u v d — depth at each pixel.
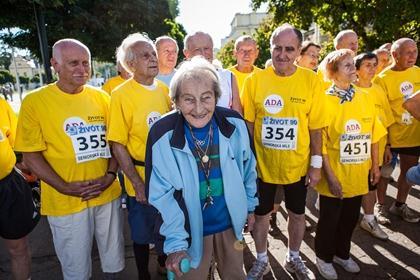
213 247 2.14
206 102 1.76
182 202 1.86
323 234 2.81
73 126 2.36
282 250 3.36
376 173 3.01
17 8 5.46
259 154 2.75
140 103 2.45
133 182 2.43
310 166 2.67
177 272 1.73
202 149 1.87
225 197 1.92
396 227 3.65
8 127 2.55
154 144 1.83
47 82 5.97
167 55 3.35
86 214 2.46
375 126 2.89
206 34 3.04
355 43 3.93
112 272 2.71
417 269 2.92
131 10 12.45
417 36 9.38
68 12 10.08
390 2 8.84
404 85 3.63
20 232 2.54
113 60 13.60
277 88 2.60
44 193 2.44
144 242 2.60
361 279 2.82
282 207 4.52
